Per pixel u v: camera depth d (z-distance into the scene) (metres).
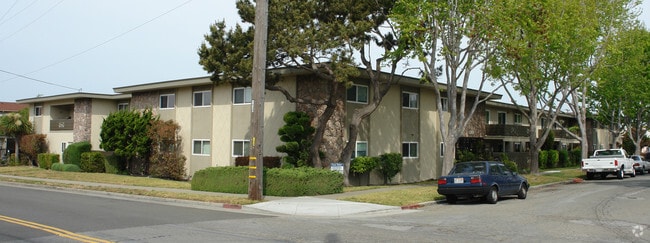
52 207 15.20
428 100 31.86
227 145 29.41
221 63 21.86
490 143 41.56
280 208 15.45
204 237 10.10
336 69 20.72
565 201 17.73
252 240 9.83
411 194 19.22
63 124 40.12
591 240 10.09
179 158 31.02
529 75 28.78
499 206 16.36
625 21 30.97
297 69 24.92
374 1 22.03
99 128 38.44
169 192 20.22
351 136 24.34
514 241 9.96
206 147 30.64
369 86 27.30
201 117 31.03
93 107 38.19
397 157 27.55
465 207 16.27
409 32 20.88
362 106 26.80
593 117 47.00
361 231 11.16
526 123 48.72
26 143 41.47
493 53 22.53
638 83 37.94
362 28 20.83
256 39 17.14
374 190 21.31
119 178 28.45
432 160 31.95
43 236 9.98
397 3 21.39
